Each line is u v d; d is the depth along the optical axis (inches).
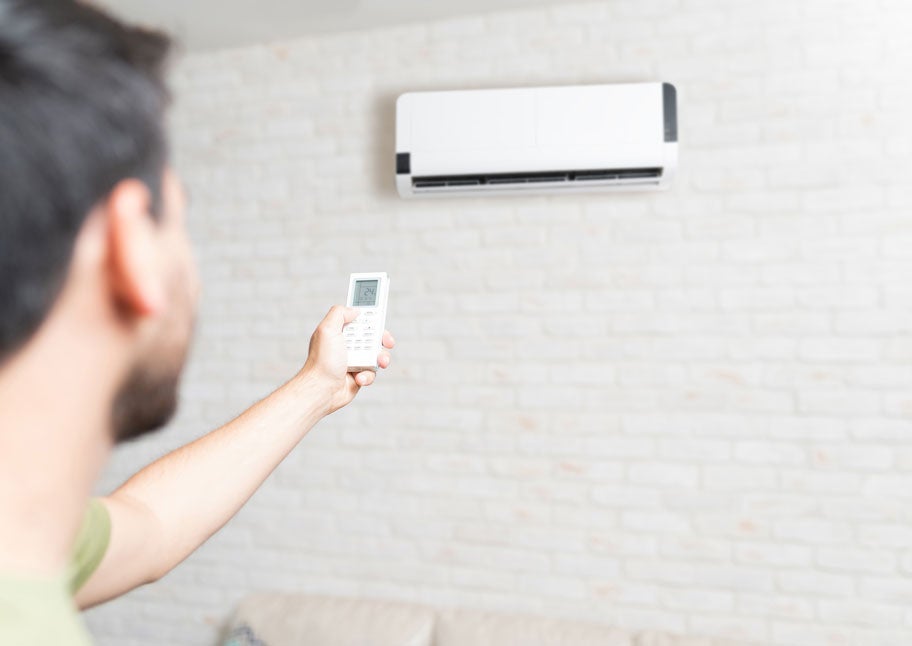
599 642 89.7
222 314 109.8
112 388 12.6
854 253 88.8
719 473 93.1
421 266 102.5
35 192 10.3
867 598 88.6
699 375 93.7
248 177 108.7
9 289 10.4
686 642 88.1
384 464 103.8
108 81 11.2
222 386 109.8
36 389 11.4
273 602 101.9
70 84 10.6
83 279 11.4
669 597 94.7
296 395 34.9
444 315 101.7
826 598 89.8
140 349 12.9
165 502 28.8
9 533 11.3
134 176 11.8
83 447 12.3
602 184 91.9
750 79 91.5
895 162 87.6
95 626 113.3
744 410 92.3
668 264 94.6
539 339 98.7
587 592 97.2
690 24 93.1
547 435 98.6
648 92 88.6
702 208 93.4
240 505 31.1
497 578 100.0
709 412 93.4
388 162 103.3
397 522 103.3
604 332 96.6
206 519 29.6
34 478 11.6
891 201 87.7
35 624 11.1
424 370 102.4
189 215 110.7
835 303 89.5
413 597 102.7
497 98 91.4
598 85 89.7
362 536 104.5
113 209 11.5
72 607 12.3
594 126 89.3
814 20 89.7
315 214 106.3
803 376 90.5
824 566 89.9
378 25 102.6
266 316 108.2
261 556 107.9
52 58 10.5
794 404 90.8
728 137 92.3
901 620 87.7
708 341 93.4
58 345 11.4
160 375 13.8
